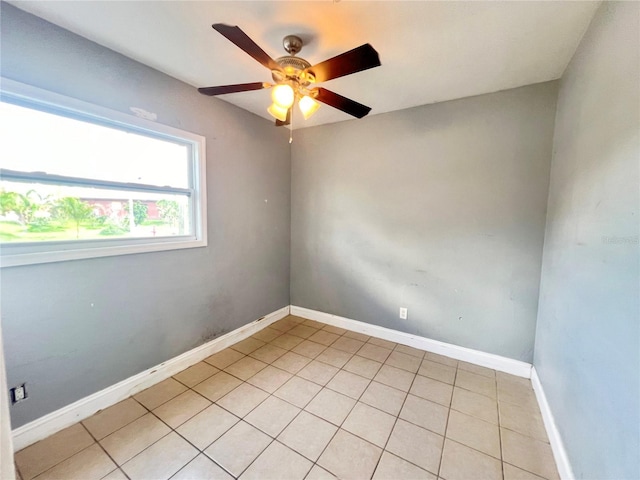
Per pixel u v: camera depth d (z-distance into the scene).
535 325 2.20
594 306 1.21
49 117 1.57
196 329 2.40
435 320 2.62
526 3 1.30
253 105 2.61
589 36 1.42
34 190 1.53
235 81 2.14
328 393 2.02
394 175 2.72
